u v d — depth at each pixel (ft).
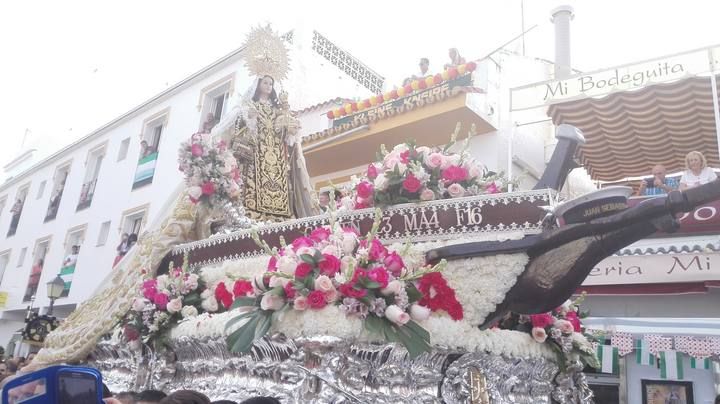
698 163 30.12
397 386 11.66
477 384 12.21
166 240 17.92
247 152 20.49
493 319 12.46
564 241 11.51
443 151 15.33
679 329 26.12
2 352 41.04
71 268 67.82
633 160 35.63
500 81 39.55
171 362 16.05
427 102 37.06
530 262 11.98
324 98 52.90
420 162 14.19
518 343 13.28
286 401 11.62
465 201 12.80
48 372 7.79
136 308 15.99
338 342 11.27
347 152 42.45
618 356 27.89
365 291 11.41
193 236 18.76
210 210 18.69
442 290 12.30
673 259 28.14
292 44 51.70
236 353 13.47
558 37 45.75
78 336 18.15
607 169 37.22
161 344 15.85
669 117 30.89
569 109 32.42
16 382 7.86
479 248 12.13
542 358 14.03
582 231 11.28
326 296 11.63
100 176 68.59
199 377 14.83
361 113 41.75
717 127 26.35
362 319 11.49
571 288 11.84
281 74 23.13
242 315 12.36
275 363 12.37
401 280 11.89
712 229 28.32
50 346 19.72
